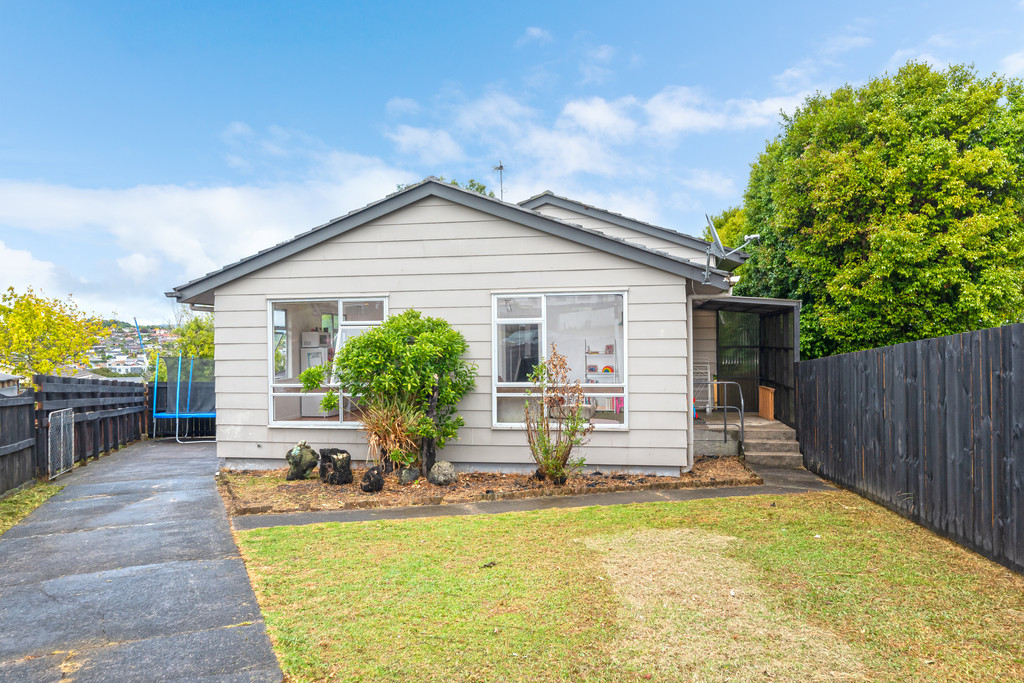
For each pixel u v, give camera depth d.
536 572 5.19
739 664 3.56
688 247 14.15
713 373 15.19
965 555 5.46
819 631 3.98
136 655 3.79
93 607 4.58
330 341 10.49
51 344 22.17
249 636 4.03
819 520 6.81
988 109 18.80
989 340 5.27
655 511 7.31
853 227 18.81
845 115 20.64
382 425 8.89
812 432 10.46
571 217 14.77
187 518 7.25
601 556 5.61
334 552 5.84
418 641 3.90
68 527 6.89
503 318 9.99
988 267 17.36
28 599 4.77
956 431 5.84
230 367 10.62
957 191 17.53
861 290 18.02
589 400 9.71
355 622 4.21
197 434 17.16
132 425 15.80
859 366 8.30
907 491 6.89
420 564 5.44
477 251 10.02
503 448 9.89
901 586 4.73
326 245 10.41
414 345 8.84
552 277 9.82
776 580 4.91
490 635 3.98
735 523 6.70
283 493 8.59
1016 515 4.92
